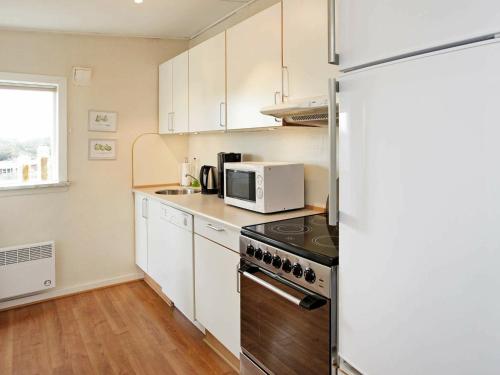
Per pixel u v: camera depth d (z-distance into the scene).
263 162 2.69
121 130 3.67
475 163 0.92
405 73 1.06
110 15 2.99
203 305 2.49
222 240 2.21
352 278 1.28
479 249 0.92
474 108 0.91
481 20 0.89
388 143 1.12
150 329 2.79
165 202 2.98
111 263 3.71
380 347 1.19
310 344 1.56
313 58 1.89
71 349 2.53
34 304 3.27
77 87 3.43
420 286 1.06
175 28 3.44
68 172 3.44
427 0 1.00
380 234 1.16
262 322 1.86
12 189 3.18
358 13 1.20
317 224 2.03
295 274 1.60
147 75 3.76
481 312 0.92
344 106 1.27
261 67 2.27
